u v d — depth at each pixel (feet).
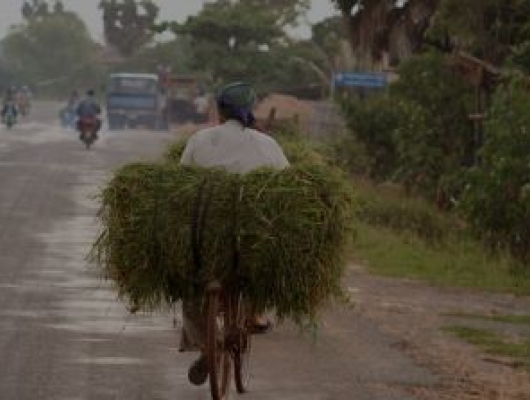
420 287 66.90
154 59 520.42
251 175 35.04
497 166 77.36
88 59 608.60
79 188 116.06
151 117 281.54
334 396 39.14
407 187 118.42
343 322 53.57
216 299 34.30
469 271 74.49
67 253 72.54
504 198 78.02
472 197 79.36
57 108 435.94
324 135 161.07
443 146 113.80
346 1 136.87
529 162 76.48
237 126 36.96
